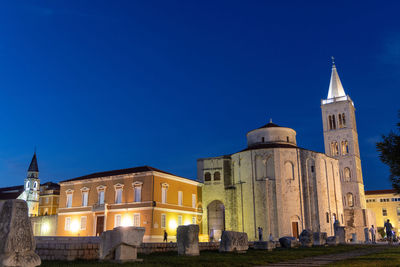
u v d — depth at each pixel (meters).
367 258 22.08
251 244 33.53
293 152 71.25
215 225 76.19
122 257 18.17
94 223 66.38
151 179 62.69
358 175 100.25
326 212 71.31
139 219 61.84
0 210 12.06
